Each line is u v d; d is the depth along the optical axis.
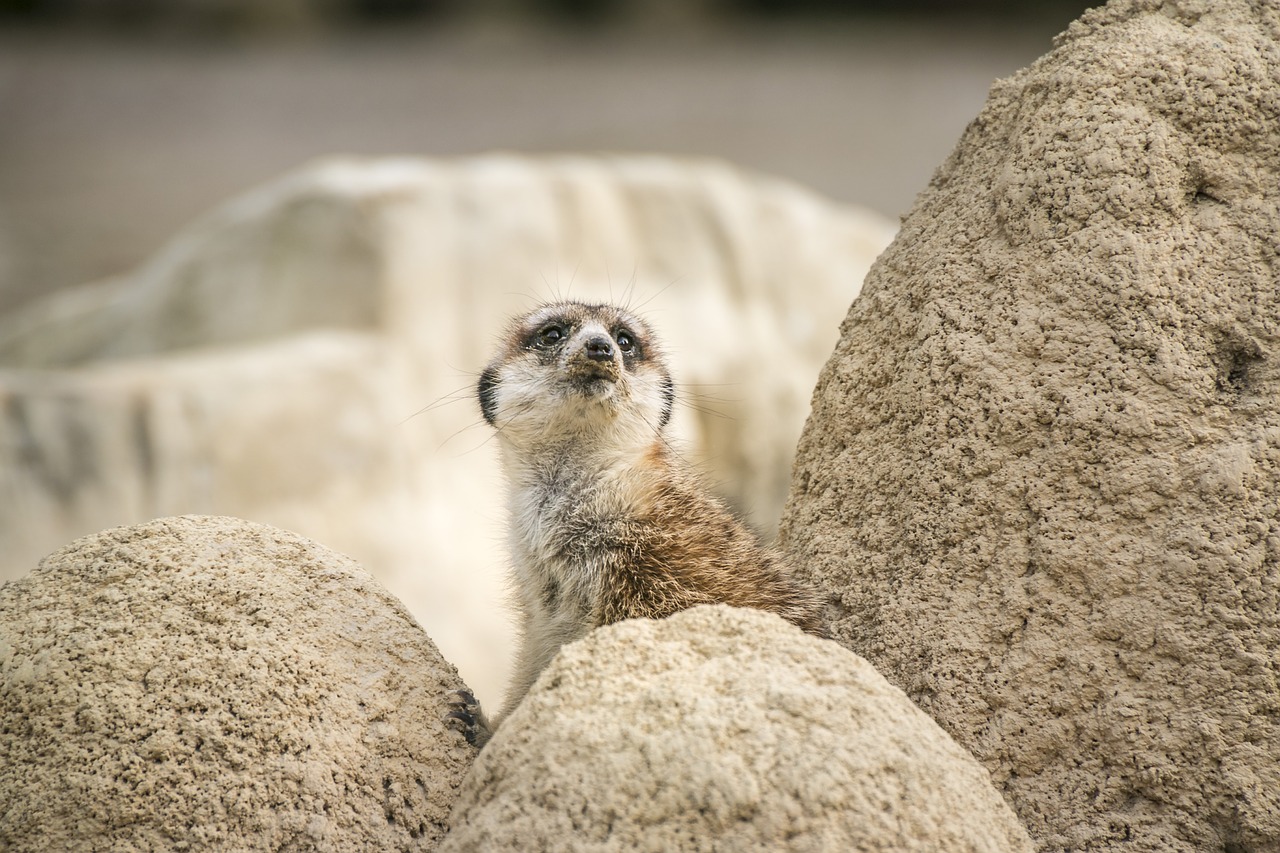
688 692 6.73
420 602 26.36
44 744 7.15
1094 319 8.15
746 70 74.38
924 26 82.88
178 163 61.06
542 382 10.47
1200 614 7.64
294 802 7.18
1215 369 8.00
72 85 72.12
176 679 7.30
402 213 30.53
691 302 32.81
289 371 26.95
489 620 26.84
